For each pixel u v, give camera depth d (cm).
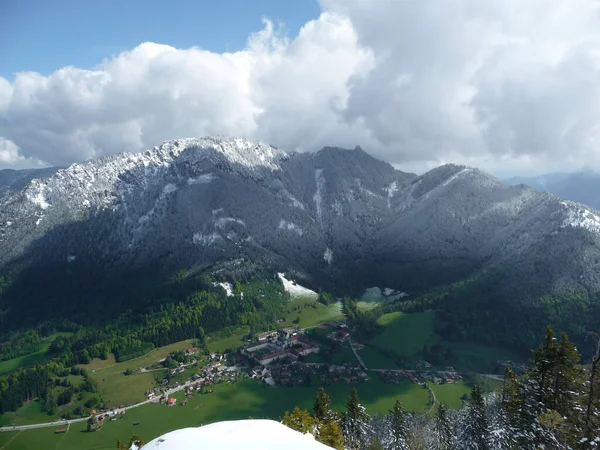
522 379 4522
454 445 5922
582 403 3691
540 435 3938
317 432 4944
